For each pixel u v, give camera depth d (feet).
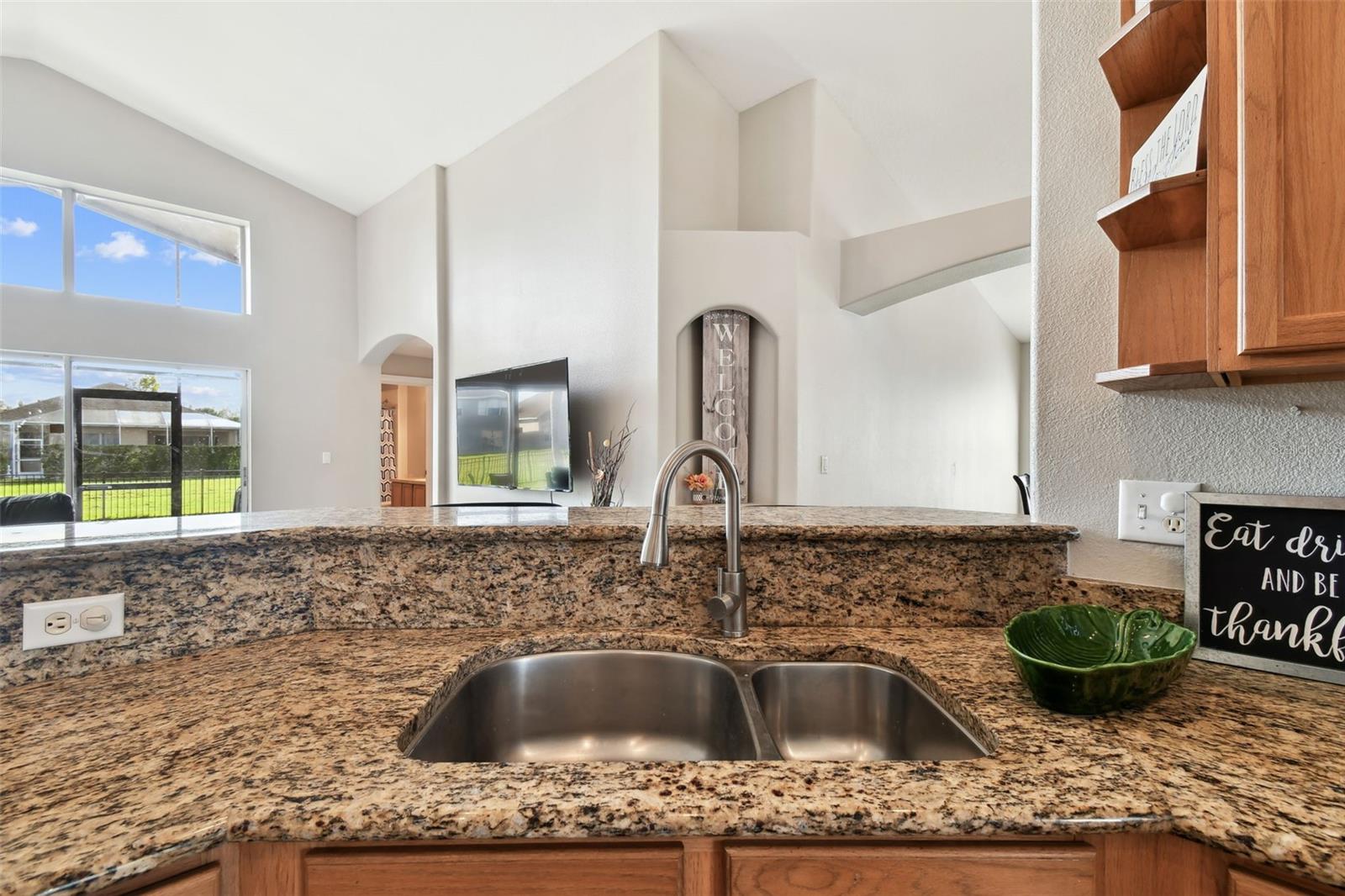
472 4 11.21
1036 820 1.59
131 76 15.05
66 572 2.54
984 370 24.49
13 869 1.36
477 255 16.47
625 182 12.39
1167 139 2.64
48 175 15.16
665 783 1.72
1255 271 2.12
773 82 12.86
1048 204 3.26
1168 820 1.59
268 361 18.86
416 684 2.49
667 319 11.79
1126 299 2.93
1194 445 2.85
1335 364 2.07
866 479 14.98
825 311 13.14
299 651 2.91
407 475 30.35
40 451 15.43
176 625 2.81
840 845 1.65
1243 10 2.13
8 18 13.34
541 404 13.53
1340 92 1.99
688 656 3.13
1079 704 2.14
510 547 3.32
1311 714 2.15
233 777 1.74
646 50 11.80
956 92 12.98
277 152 17.56
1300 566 2.47
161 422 17.13
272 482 18.93
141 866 1.42
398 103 14.61
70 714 2.18
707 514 4.40
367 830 1.57
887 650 2.94
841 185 13.75
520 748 3.04
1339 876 1.38
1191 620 2.72
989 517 3.94
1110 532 3.08
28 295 15.12
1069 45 3.21
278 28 12.49
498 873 1.64
